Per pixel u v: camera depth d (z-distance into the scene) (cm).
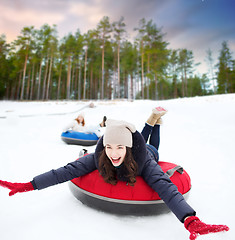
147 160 172
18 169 306
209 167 334
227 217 171
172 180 177
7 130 764
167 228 149
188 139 580
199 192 230
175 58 4681
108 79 4878
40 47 4009
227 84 4506
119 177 164
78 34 4019
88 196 175
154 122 257
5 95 5197
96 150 170
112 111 1382
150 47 3391
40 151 443
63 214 168
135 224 154
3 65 4397
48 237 134
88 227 148
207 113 1046
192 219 121
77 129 561
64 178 171
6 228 145
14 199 198
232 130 661
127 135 150
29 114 1326
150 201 160
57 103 2302
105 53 3916
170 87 5872
